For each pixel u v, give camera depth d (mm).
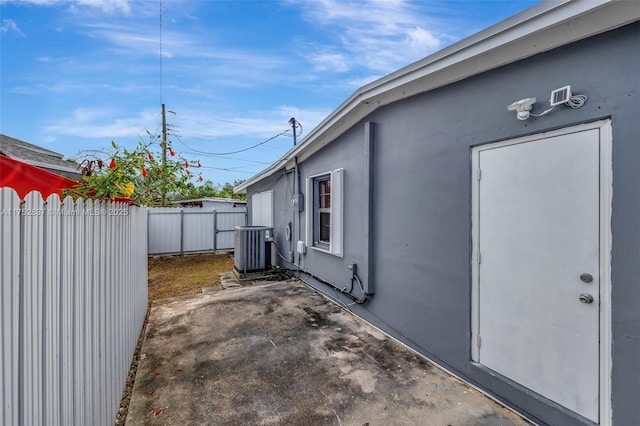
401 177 3410
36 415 1113
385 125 3684
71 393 1438
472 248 2600
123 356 2625
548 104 2037
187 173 9992
